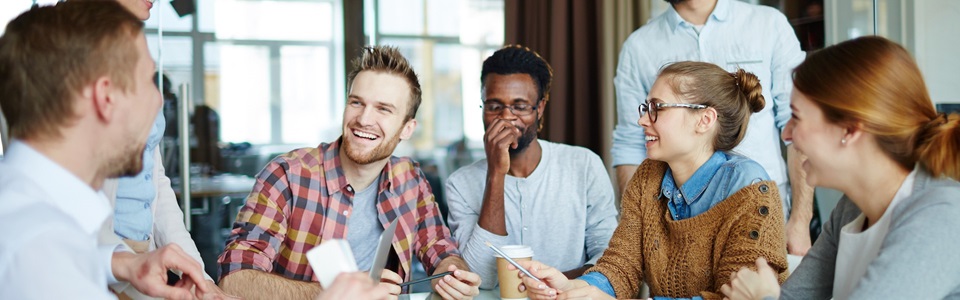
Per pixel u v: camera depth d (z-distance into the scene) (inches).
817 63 51.3
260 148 195.2
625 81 112.0
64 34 40.9
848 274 53.3
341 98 200.4
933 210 47.5
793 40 107.3
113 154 43.1
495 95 89.5
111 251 52.8
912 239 47.2
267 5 195.6
